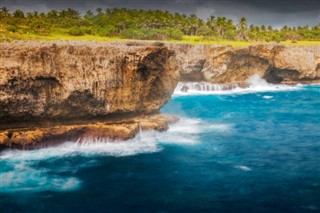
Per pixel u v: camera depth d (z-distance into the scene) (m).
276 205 33.06
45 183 37.22
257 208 32.53
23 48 45.03
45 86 46.38
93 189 36.06
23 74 44.25
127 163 43.22
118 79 51.34
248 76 118.69
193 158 45.44
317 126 63.66
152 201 33.75
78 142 48.47
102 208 32.41
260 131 59.72
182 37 144.75
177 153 47.09
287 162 44.47
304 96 100.75
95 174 39.75
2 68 43.28
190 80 115.38
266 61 117.81
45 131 46.81
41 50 45.62
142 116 57.28
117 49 51.69
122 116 54.00
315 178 39.28
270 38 165.00
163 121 56.84
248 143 52.53
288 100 93.56
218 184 37.59
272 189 36.41
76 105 48.84
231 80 116.06
